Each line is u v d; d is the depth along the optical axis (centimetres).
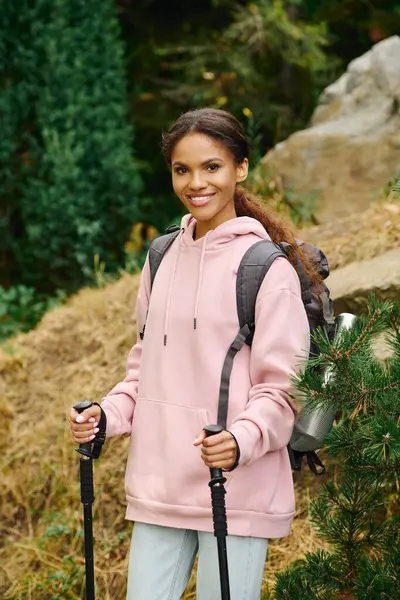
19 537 416
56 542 401
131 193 728
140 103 942
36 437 442
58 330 487
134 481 254
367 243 442
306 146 610
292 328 245
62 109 708
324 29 870
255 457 236
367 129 614
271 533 248
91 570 254
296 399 243
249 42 857
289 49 869
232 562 244
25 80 705
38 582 386
